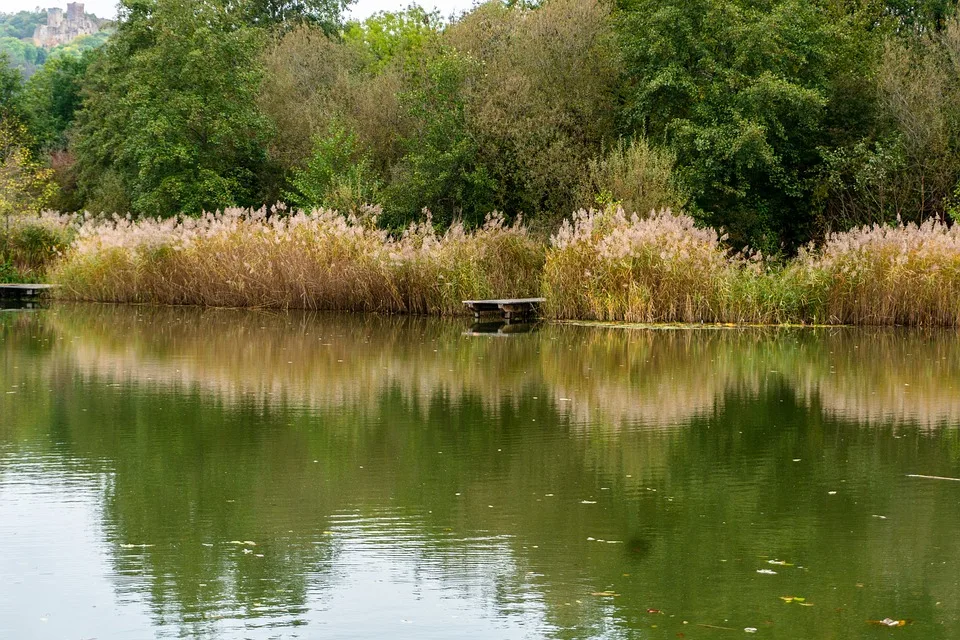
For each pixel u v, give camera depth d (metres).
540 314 23.69
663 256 22.05
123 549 7.20
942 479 9.13
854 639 5.79
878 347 18.41
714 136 27.73
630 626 5.96
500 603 6.29
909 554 7.16
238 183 33.72
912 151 28.62
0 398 12.73
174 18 33.47
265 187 35.41
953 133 28.83
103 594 6.43
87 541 7.37
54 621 6.03
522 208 29.92
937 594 6.44
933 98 28.52
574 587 6.55
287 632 5.90
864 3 33.22
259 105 36.03
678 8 28.59
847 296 22.06
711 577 6.72
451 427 11.20
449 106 30.53
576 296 22.88
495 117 29.25
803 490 8.76
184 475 9.12
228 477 9.05
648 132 30.34
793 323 21.94
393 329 21.22
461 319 23.39
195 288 26.00
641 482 8.98
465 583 6.61
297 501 8.34
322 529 7.64
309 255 24.94
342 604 6.29
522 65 30.88
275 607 6.23
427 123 30.92
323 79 38.50
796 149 30.34
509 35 32.59
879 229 22.34
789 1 29.55
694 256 22.31
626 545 7.32
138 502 8.30
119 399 12.73
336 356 16.83
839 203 30.36
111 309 25.09
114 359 16.30
